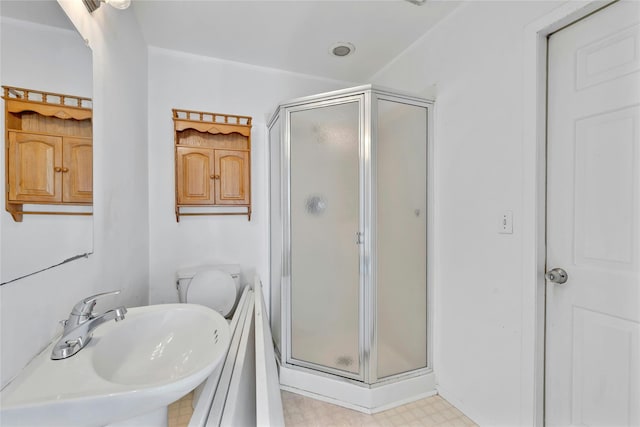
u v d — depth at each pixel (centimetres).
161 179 205
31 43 70
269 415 88
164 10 165
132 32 161
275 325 211
